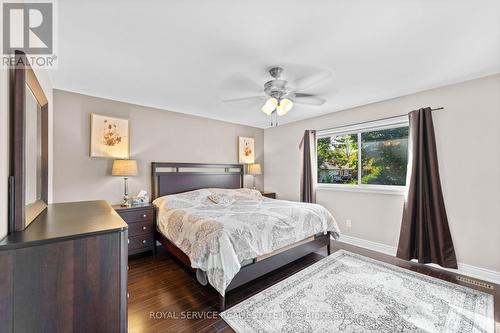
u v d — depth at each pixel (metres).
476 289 2.23
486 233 2.44
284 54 1.97
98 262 0.98
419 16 1.49
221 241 1.96
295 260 2.93
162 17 1.48
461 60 2.09
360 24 1.57
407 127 3.17
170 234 2.68
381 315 1.84
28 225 1.10
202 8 1.40
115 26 1.57
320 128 4.07
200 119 4.18
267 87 2.41
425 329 1.68
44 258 0.87
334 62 2.12
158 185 3.61
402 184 3.21
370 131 3.53
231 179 4.55
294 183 4.56
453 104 2.64
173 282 2.41
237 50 1.91
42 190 1.72
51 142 2.64
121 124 3.27
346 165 3.85
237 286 2.10
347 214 3.70
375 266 2.76
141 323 1.77
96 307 0.98
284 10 1.43
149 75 2.40
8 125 0.97
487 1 1.35
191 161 4.05
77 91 2.88
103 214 1.41
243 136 4.86
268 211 2.78
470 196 2.54
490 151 2.41
